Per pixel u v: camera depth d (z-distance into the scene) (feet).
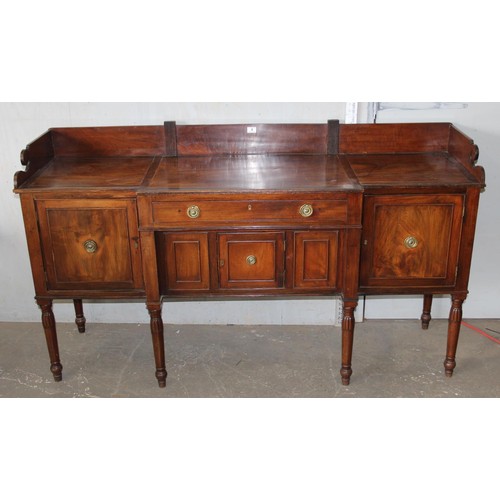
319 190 8.41
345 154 10.27
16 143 10.72
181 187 8.55
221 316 11.70
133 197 8.63
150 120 10.60
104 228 8.83
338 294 9.15
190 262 8.95
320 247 8.87
